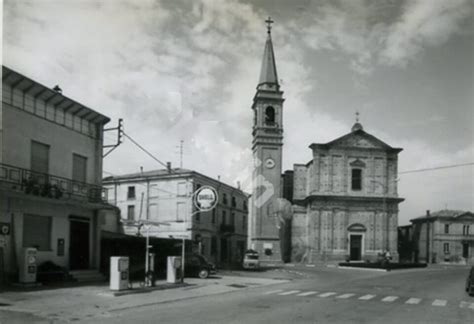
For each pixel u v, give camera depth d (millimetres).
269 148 70562
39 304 16891
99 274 28062
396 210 69000
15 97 23219
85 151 28609
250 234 70250
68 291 20906
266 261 67375
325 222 68000
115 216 42969
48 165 25484
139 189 54344
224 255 60406
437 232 80625
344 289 26234
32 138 24250
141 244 31766
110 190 56062
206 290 24625
